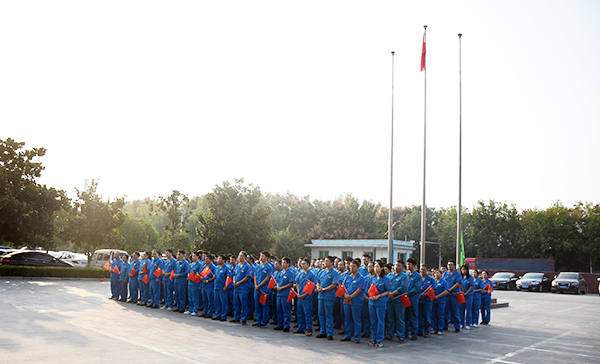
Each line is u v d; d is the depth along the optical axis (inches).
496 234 2188.7
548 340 490.0
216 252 1239.5
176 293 603.8
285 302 472.7
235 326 494.0
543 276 1544.0
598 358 398.6
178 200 1307.8
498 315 730.8
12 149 1099.3
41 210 1106.1
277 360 331.9
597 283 1612.9
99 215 1253.1
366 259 496.1
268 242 1311.5
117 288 702.5
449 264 547.5
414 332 464.8
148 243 1913.1
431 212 2650.1
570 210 2076.8
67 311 532.7
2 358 293.9
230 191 1283.2
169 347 357.7
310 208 2349.9
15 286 812.0
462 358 376.2
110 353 325.4
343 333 480.4
